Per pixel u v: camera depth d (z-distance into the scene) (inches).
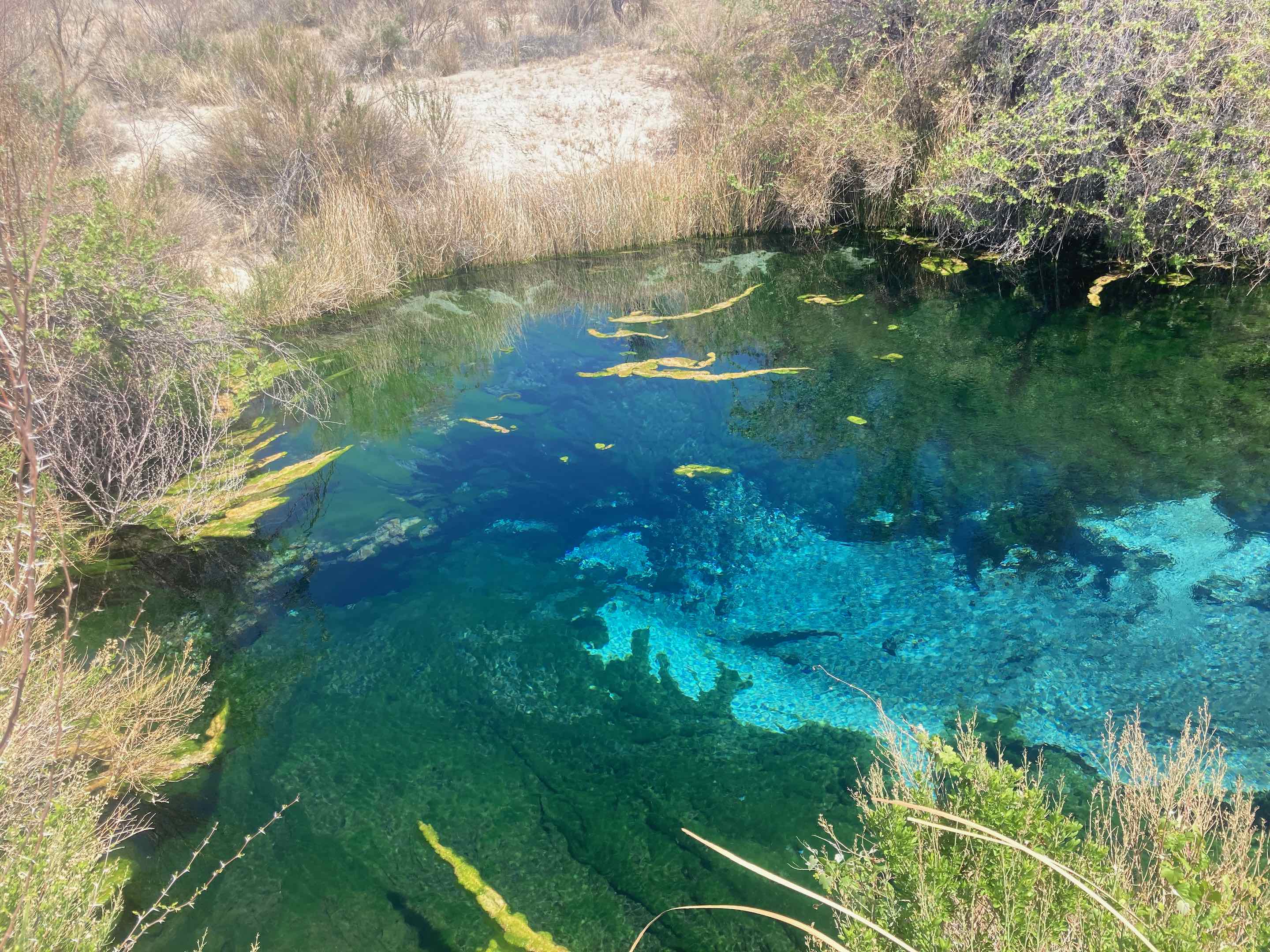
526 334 265.9
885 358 227.8
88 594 145.2
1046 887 67.0
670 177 348.2
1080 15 281.7
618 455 190.7
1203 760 93.8
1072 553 146.7
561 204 339.6
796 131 327.6
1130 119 265.0
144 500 167.0
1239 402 191.0
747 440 192.4
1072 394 200.2
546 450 194.5
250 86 382.6
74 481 161.3
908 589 141.9
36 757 87.8
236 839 101.9
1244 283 255.4
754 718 119.0
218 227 302.0
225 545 159.6
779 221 348.5
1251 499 156.5
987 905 67.1
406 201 327.9
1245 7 255.8
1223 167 251.3
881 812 76.0
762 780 108.5
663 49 445.7
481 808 106.7
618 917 92.0
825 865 82.0
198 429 183.6
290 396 222.1
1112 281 267.6
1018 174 280.8
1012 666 124.2
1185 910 57.0
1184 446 175.2
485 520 167.9
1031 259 291.0
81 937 72.7
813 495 169.8
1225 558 142.2
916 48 328.5
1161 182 254.4
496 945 89.4
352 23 496.4
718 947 87.9
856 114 324.8
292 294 273.9
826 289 284.0
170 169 321.4
